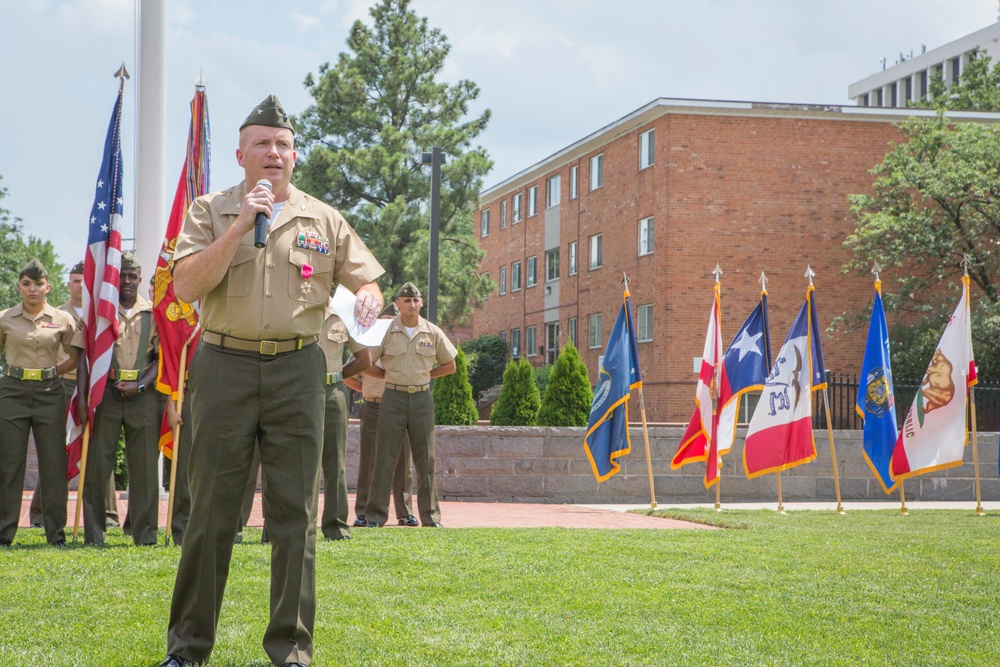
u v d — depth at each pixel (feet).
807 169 108.17
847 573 24.58
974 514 43.60
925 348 97.55
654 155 111.14
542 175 148.87
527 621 18.47
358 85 120.37
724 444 44.19
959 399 44.70
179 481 29.12
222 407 14.48
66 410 29.04
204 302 14.74
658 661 15.85
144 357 28.43
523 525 36.35
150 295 40.47
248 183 14.85
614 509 44.68
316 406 14.83
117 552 25.45
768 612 19.81
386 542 28.30
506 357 154.20
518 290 159.53
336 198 119.55
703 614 19.45
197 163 33.06
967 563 26.73
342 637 16.84
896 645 17.39
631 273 117.39
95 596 19.48
